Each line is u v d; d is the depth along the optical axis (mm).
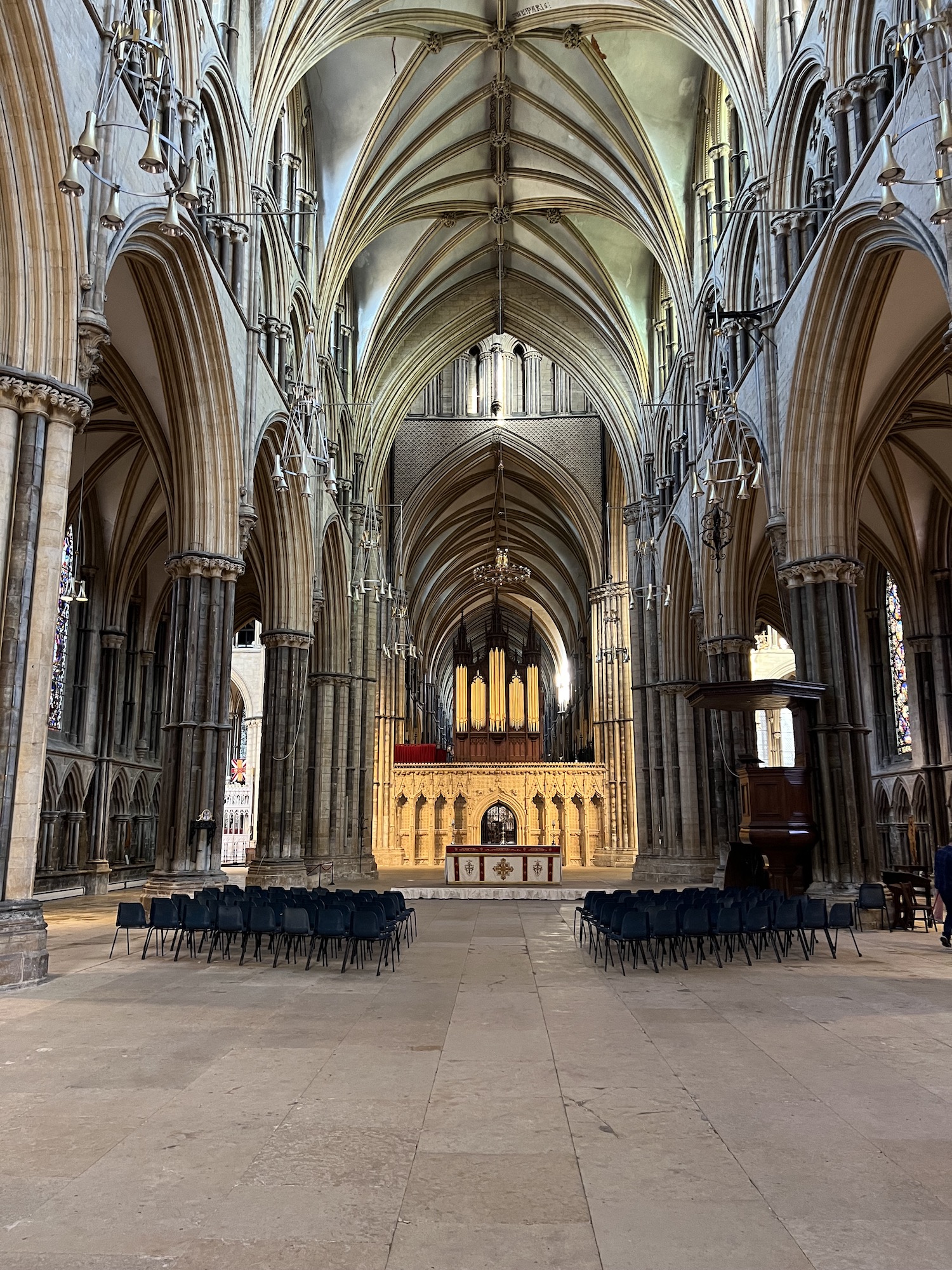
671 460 31016
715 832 29000
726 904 13578
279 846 23453
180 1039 7879
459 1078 6766
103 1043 7734
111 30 12523
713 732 25281
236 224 18750
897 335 17266
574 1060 7293
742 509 23812
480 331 36750
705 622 25469
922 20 12133
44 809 25172
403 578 43531
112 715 28562
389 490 43062
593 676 42719
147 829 32375
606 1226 4367
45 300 11250
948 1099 6289
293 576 24969
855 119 15289
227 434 18375
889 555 28094
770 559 26969
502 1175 4973
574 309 35312
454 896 24781
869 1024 8570
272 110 20516
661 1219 4449
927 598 27078
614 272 33031
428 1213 4508
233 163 18750
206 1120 5840
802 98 17891
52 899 24750
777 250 18562
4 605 10664
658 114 26344
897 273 15797
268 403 21125
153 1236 4238
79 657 27859
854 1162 5172
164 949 13391
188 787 17188
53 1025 8414
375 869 32812
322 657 30828
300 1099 6258
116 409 24125
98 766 28078
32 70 10719
